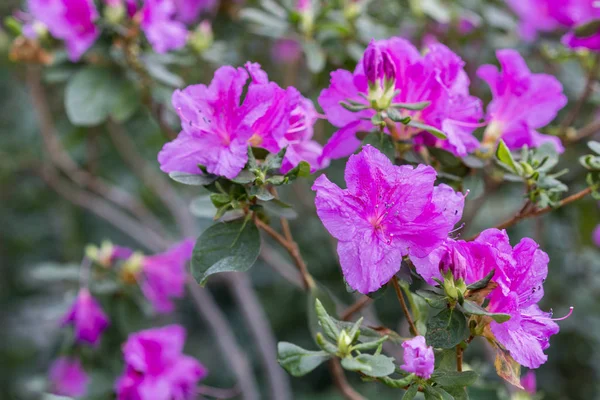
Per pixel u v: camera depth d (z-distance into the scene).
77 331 0.81
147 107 0.84
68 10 0.79
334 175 1.01
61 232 1.42
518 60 0.67
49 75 0.83
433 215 0.59
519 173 0.65
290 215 0.62
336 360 0.70
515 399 0.72
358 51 0.82
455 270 0.59
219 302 1.43
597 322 1.07
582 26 0.75
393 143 0.63
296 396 1.29
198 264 0.62
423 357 0.58
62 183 1.22
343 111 0.64
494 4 1.02
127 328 0.83
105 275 0.82
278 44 1.04
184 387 0.78
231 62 0.96
